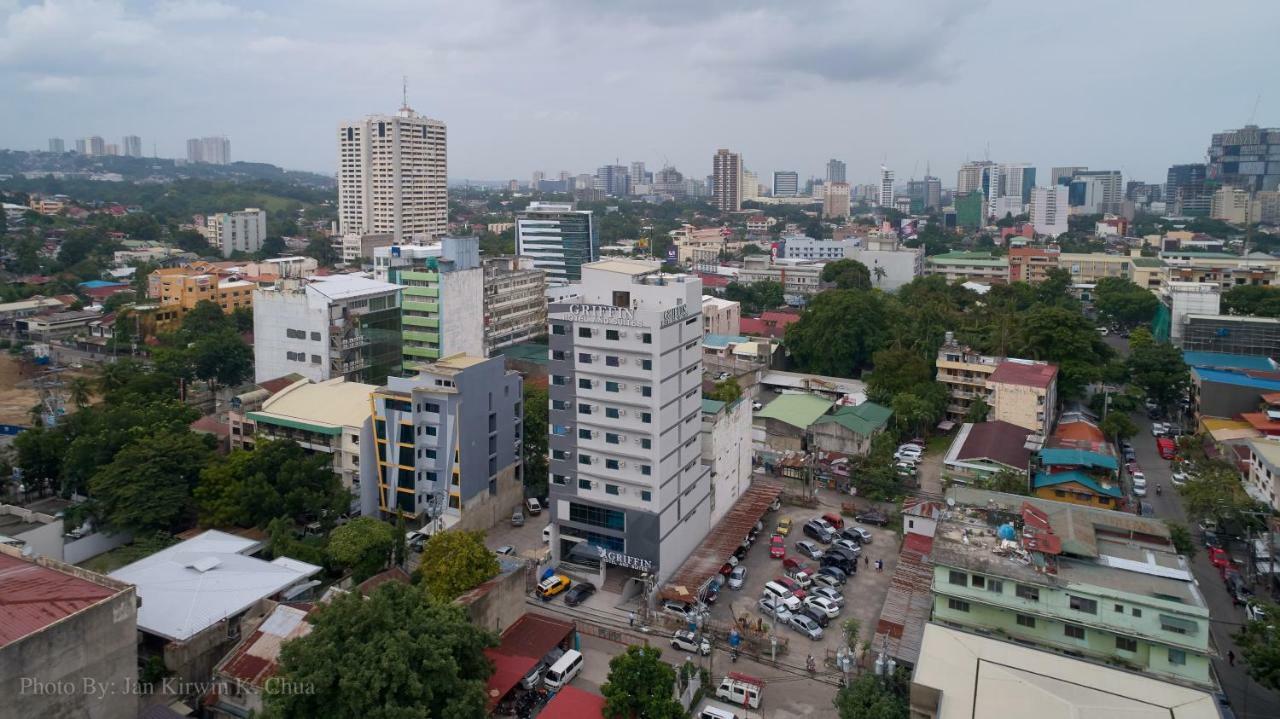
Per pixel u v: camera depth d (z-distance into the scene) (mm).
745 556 90375
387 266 168625
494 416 95562
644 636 73688
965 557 63594
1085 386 136250
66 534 80875
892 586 76375
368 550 76438
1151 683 51375
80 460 90312
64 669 50094
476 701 53531
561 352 82188
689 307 83125
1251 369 136500
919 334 155125
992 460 104438
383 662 50469
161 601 65125
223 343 144375
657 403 78000
